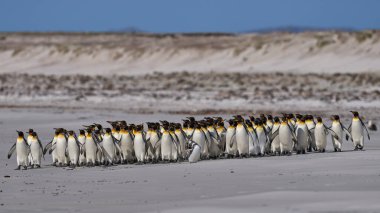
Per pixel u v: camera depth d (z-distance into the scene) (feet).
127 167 195.11
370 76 650.02
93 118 390.21
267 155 209.77
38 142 205.87
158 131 211.61
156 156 208.54
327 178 147.13
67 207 129.18
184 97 556.10
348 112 411.75
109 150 205.98
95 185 157.28
